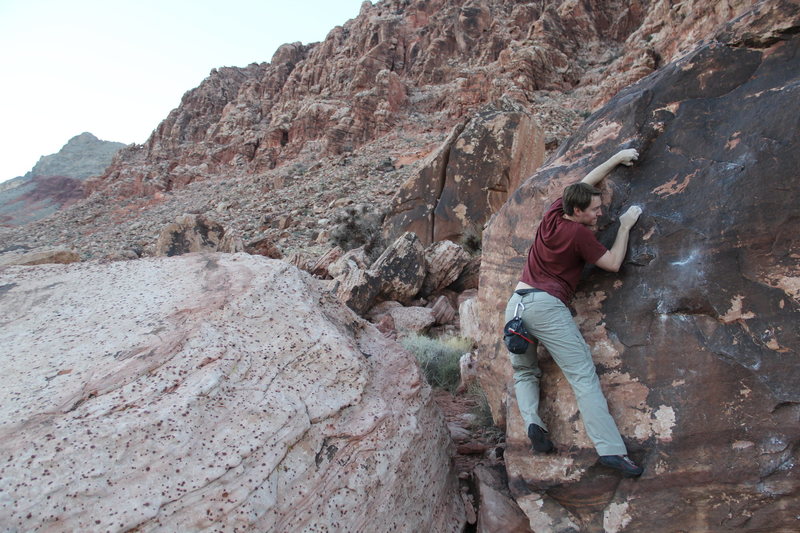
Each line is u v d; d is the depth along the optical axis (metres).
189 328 2.87
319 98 57.66
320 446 2.71
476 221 13.93
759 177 2.70
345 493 2.67
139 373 2.54
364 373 3.15
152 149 72.56
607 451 2.68
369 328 4.09
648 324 2.85
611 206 3.13
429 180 14.59
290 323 3.15
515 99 38.97
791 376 2.45
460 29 53.25
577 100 39.22
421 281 10.37
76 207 58.34
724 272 2.69
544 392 3.11
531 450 3.05
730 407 2.55
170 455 2.21
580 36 48.22
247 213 32.12
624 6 49.81
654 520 2.64
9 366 2.69
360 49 60.75
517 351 2.87
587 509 2.84
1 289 3.61
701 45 3.27
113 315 3.17
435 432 3.71
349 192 31.81
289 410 2.62
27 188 92.00
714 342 2.65
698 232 2.80
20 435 2.12
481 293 3.78
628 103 3.33
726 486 2.51
